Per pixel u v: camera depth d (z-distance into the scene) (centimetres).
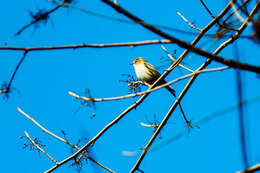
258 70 460
